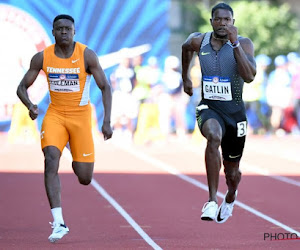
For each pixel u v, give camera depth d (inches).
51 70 823.7
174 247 806.5
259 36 3053.6
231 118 810.2
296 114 2620.6
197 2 3376.0
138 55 2498.8
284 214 1061.1
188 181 1460.4
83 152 846.5
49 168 811.4
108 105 833.5
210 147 773.9
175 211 1096.2
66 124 834.2
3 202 1179.3
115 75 2464.3
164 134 2322.8
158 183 1427.2
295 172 1611.7
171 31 3184.1
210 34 815.7
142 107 2278.5
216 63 802.8
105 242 841.5
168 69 2458.2
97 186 1375.5
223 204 879.7
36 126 2343.8
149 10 2519.7
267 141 2381.9
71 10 2458.2
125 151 2042.3
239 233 908.6
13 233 904.9
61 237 798.5
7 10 2393.0
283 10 3142.2
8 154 1923.0
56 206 805.2
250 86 2492.6
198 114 814.5
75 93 829.8
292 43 3102.9
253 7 3105.3
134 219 1023.6
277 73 2527.1
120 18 2501.2
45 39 2411.4
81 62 821.2
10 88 2402.8
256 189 1343.5
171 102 2455.7
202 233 909.8
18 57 2400.3
